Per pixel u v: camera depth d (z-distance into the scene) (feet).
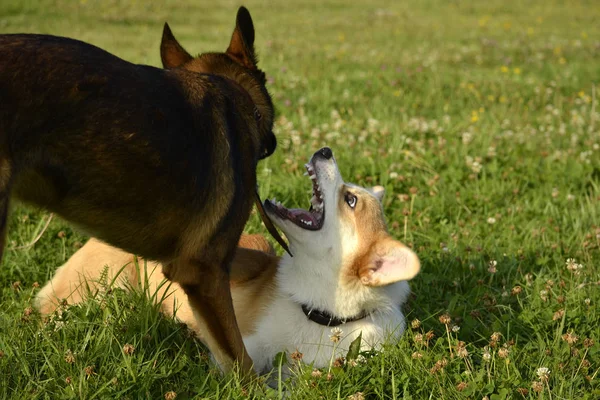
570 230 19.93
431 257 17.58
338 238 13.76
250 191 12.00
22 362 11.27
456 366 12.48
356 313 13.85
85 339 11.89
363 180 22.17
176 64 13.55
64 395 10.79
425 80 39.93
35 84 9.16
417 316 15.23
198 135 10.77
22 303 14.21
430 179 22.30
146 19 59.93
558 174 23.57
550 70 44.32
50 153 9.43
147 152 10.00
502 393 11.52
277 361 12.78
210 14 66.18
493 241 18.66
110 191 10.00
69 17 56.65
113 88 9.75
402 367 12.23
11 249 16.55
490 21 69.26
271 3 75.87
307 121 28.07
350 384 11.60
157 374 11.53
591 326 14.48
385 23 66.08
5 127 8.94
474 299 15.51
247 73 13.19
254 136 12.23
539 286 16.01
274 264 15.05
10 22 51.21
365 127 28.86
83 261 14.56
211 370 11.85
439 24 66.18
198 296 11.59
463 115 31.96
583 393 12.08
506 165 24.13
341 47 50.55
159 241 10.99
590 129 28.89
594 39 58.54
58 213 10.26
